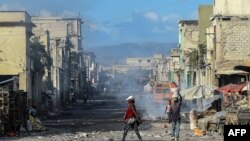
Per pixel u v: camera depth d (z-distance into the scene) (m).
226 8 60.31
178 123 29.59
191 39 89.00
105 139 30.86
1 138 34.16
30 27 72.31
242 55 59.62
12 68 67.69
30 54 73.81
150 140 29.58
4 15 68.25
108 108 91.69
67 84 121.12
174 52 102.62
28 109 45.41
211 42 63.09
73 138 32.34
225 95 47.25
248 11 60.28
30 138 33.44
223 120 35.62
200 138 31.03
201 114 44.00
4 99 39.28
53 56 102.19
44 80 89.25
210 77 62.94
